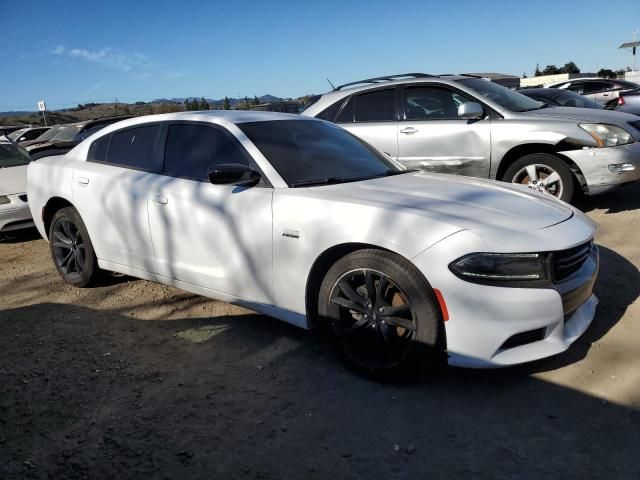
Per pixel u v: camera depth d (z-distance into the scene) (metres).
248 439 2.62
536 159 6.05
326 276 3.17
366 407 2.86
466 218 2.92
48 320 4.17
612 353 3.27
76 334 3.88
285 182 3.47
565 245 2.87
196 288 3.86
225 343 3.69
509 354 2.79
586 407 2.76
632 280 4.35
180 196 3.80
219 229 3.59
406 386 3.04
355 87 7.20
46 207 4.95
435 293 2.79
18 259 6.22
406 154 6.69
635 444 2.46
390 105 6.84
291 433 2.65
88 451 2.54
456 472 2.35
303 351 3.52
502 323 2.73
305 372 3.25
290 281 3.30
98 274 4.73
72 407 2.91
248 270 3.50
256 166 3.60
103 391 3.07
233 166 3.41
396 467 2.39
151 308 4.38
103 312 4.32
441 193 3.36
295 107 15.81
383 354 3.04
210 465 2.43
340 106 7.19
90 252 4.63
